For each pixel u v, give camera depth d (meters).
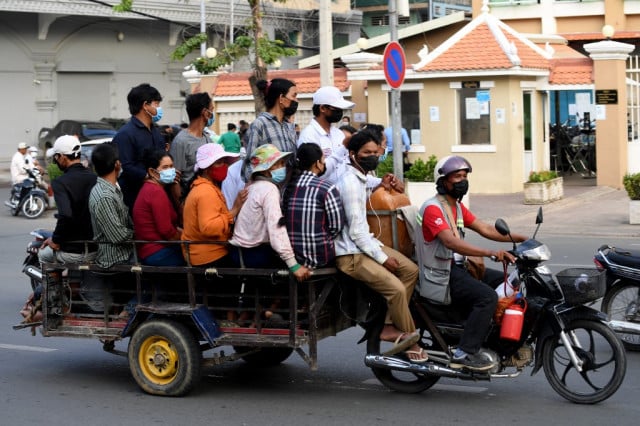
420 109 29.33
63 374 10.37
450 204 8.88
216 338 9.04
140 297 9.47
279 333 9.02
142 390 9.52
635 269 10.72
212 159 9.05
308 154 8.92
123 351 10.82
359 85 30.45
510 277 8.80
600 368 9.48
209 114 10.70
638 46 35.59
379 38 36.03
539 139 30.05
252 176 8.95
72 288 9.99
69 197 9.88
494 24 28.78
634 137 30.48
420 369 8.82
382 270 8.70
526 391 9.28
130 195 10.37
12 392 9.65
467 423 8.27
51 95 43.06
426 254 8.78
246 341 8.98
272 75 32.44
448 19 36.53
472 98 28.59
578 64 29.42
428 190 23.33
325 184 8.73
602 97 28.67
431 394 9.27
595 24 36.22
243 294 9.11
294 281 8.71
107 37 44.56
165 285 9.53
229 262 9.19
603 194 27.61
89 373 10.41
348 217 8.69
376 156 8.80
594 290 8.37
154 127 10.70
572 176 32.28
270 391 9.52
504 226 8.73
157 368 9.36
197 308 9.12
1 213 27.64
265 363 10.59
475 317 8.55
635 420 8.25
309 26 47.03
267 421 8.48
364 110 30.50
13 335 12.39
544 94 30.45
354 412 8.71
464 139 28.95
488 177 28.56
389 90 29.62
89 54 44.16
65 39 43.22
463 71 28.09
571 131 33.22
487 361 8.59
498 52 27.98
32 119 42.78
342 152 9.69
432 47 37.28
